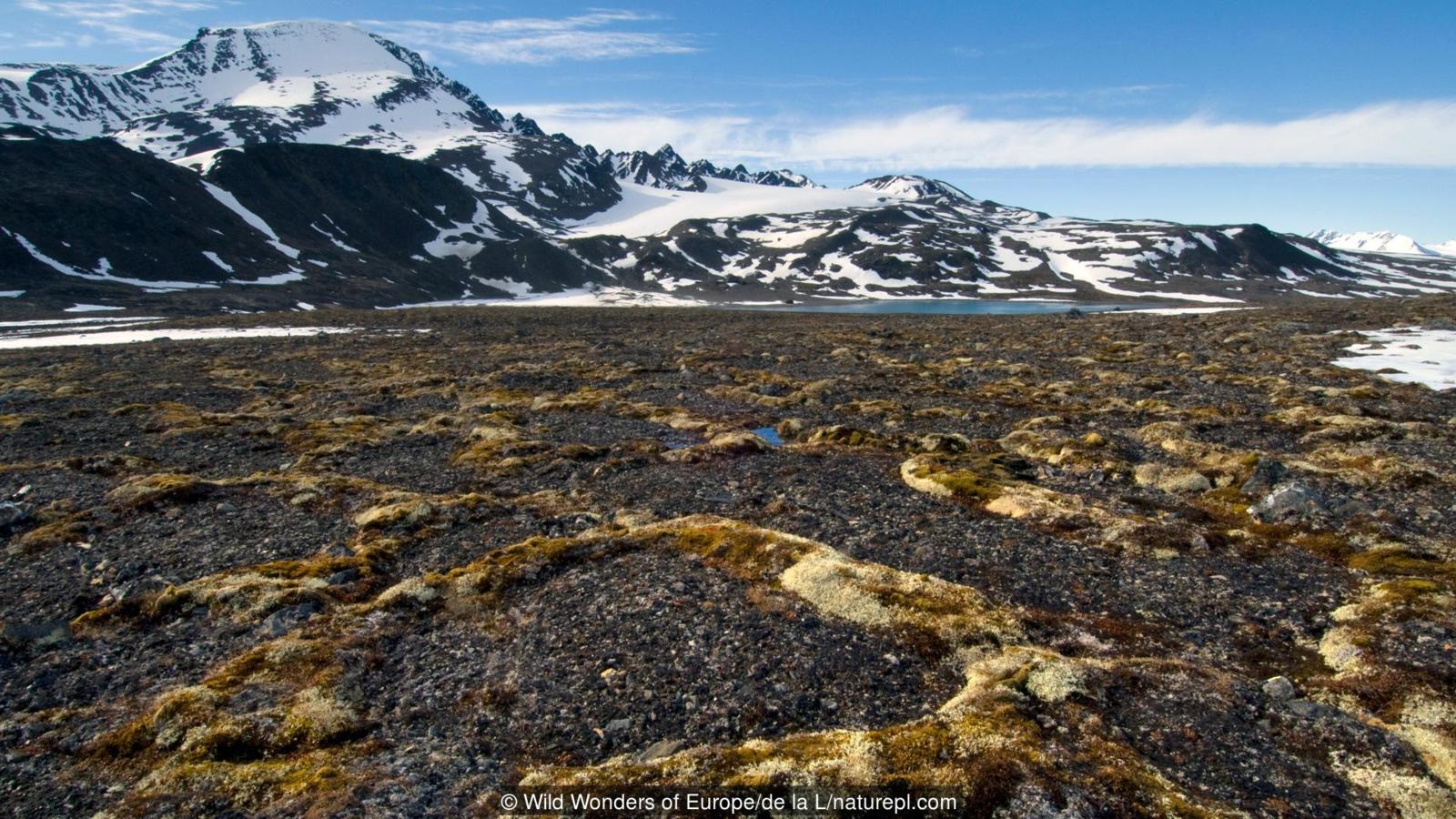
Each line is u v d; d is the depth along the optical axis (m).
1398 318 77.69
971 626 16.75
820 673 15.48
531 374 56.62
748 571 19.91
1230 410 38.59
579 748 13.57
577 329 100.62
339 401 46.59
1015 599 19.23
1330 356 55.50
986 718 13.27
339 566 20.80
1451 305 87.38
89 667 16.56
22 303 135.88
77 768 13.13
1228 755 12.72
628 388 50.66
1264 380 45.94
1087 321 100.88
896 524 24.31
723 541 21.45
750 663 15.86
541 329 100.75
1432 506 24.14
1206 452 30.67
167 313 141.25
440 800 11.95
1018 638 16.69
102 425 39.47
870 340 77.56
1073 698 14.02
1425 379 45.66
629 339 85.94
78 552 22.55
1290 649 16.67
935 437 33.66
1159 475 28.23
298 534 23.94
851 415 41.16
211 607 18.86
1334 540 21.91
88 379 57.06
